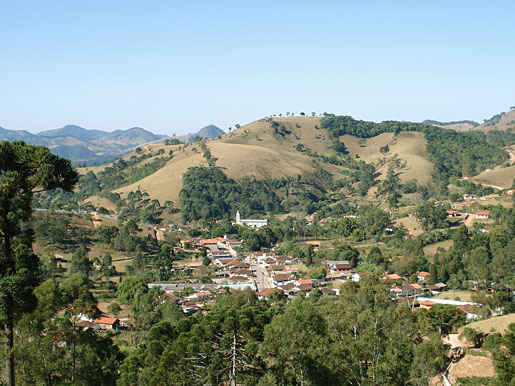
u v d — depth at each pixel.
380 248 162.12
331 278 137.25
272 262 159.25
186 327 59.06
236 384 48.91
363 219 191.88
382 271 129.75
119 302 115.94
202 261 160.00
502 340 65.25
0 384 38.78
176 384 49.41
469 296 112.44
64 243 150.75
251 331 50.50
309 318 53.28
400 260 137.00
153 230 192.00
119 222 184.12
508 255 121.56
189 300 113.50
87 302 54.16
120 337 88.94
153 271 140.75
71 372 51.03
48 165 33.62
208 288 125.12
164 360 50.44
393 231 179.25
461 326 79.00
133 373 54.28
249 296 102.50
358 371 54.97
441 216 173.12
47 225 150.38
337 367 50.41
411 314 70.44
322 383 48.91
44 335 51.00
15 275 33.00
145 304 106.44
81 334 53.62
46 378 47.88
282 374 49.16
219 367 48.34
